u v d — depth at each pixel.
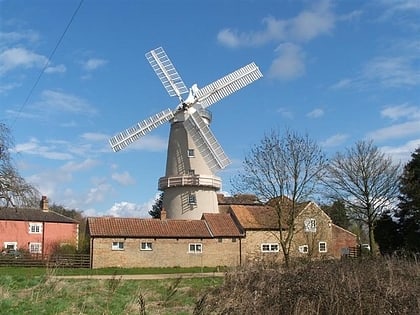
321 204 51.16
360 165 46.12
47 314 12.73
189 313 13.75
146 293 18.09
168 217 53.44
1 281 18.81
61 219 65.12
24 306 13.39
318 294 11.40
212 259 49.66
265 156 41.06
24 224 62.72
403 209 43.12
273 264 14.90
